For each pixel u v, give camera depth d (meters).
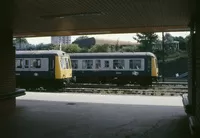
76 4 8.34
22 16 10.23
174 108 14.22
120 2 8.12
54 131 9.36
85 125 10.32
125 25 13.06
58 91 23.34
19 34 16.22
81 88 23.95
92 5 8.52
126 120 11.25
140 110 13.66
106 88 24.16
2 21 11.31
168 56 46.84
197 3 8.12
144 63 27.56
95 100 17.41
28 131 9.35
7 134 8.93
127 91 21.69
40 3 8.15
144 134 9.02
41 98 18.41
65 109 13.95
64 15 10.13
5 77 13.16
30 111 13.32
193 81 10.12
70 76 27.31
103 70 28.69
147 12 9.70
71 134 8.98
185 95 14.20
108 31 15.23
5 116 11.98
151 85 27.16
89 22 11.96
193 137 7.89
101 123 10.66
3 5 8.38
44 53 25.84
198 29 9.05
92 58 29.00
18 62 26.58
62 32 15.52
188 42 12.41
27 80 26.36
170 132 9.27
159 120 11.23
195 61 10.12
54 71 25.50
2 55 12.96
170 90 21.81
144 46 48.53
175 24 12.91
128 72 27.97
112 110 13.66
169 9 9.12
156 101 16.78
